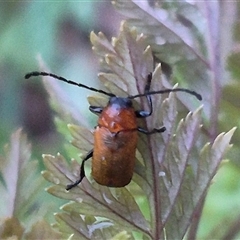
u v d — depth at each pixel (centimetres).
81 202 5
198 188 5
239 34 6
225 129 6
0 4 15
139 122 5
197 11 6
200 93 6
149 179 5
